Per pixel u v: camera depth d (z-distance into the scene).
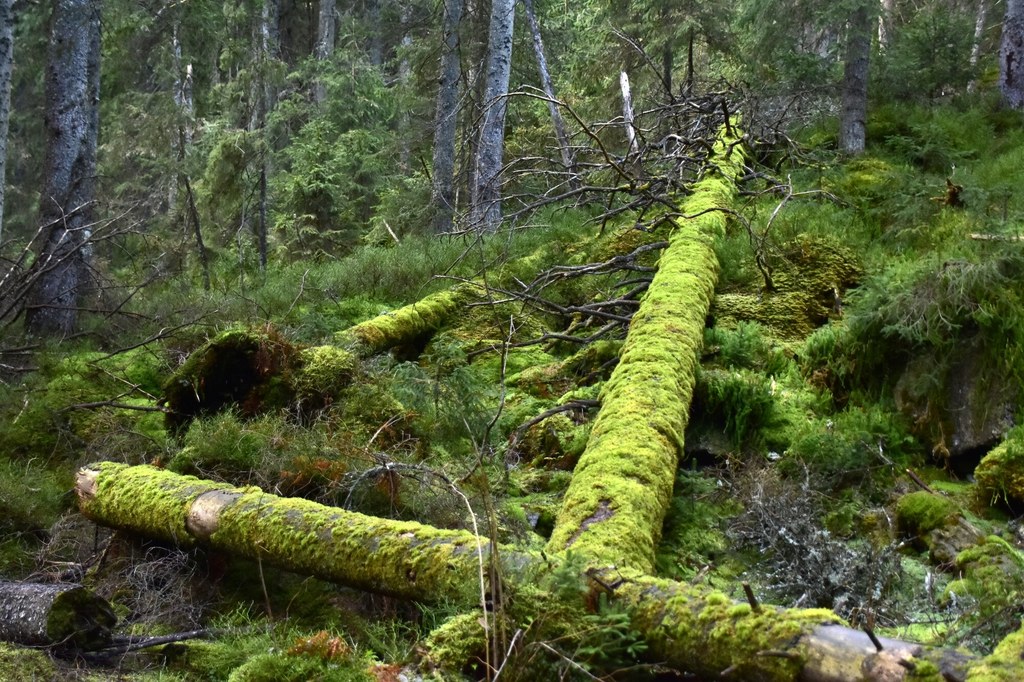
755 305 6.76
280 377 5.60
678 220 7.98
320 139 15.68
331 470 4.52
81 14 9.66
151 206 16.23
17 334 8.23
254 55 14.52
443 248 10.05
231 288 10.28
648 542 3.58
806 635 2.53
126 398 6.65
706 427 5.42
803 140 12.07
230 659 3.26
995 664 2.25
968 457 5.11
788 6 11.97
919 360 5.50
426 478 4.51
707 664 2.67
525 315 7.78
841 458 4.95
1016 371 5.06
